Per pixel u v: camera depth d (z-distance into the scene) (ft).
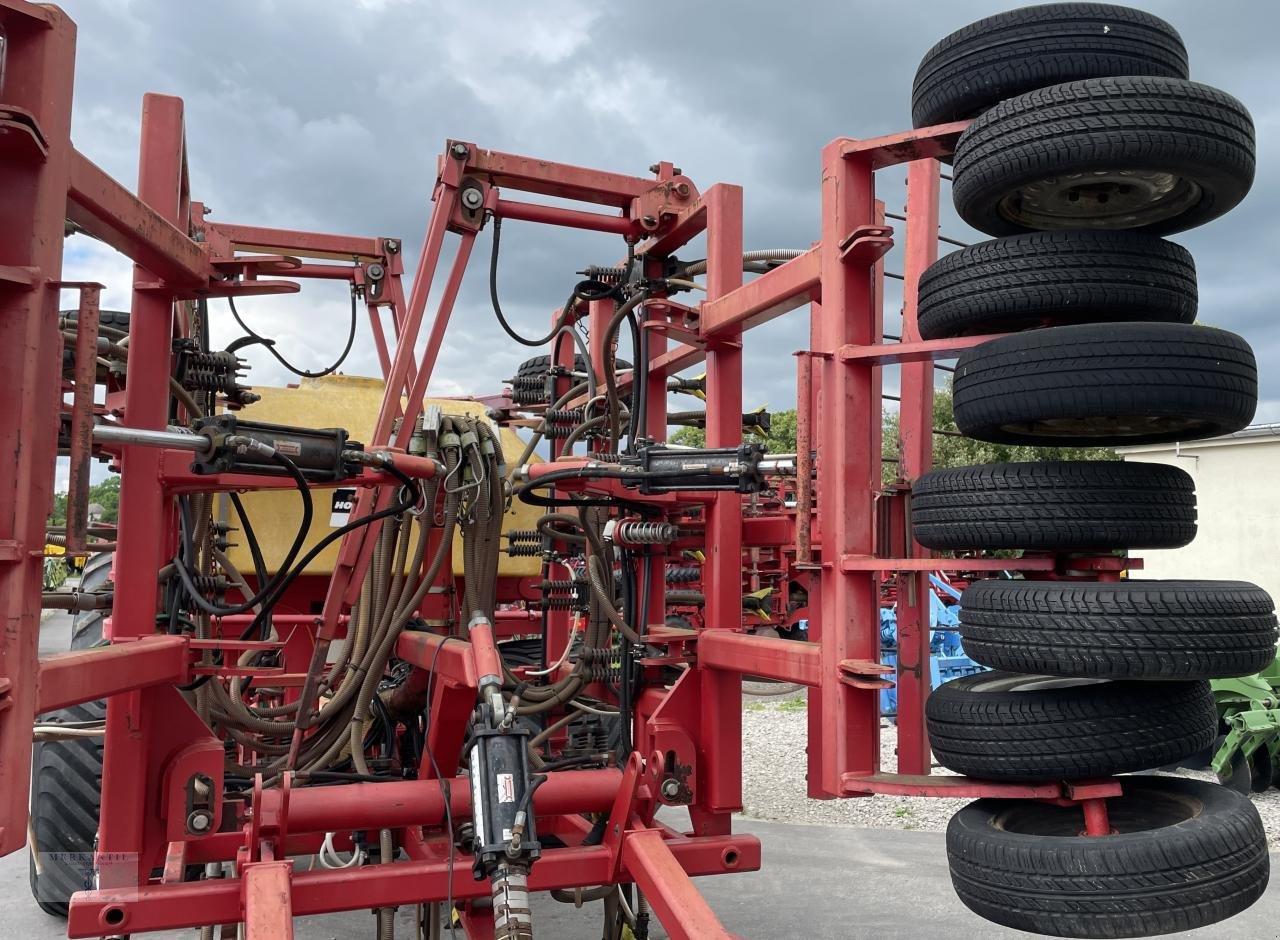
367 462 9.10
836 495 9.30
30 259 6.41
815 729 11.07
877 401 10.33
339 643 16.29
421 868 8.86
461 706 10.47
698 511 13.71
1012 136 7.89
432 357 12.26
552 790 9.93
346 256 17.61
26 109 6.50
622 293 13.50
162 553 10.53
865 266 9.59
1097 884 7.20
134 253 8.98
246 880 8.32
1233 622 7.46
